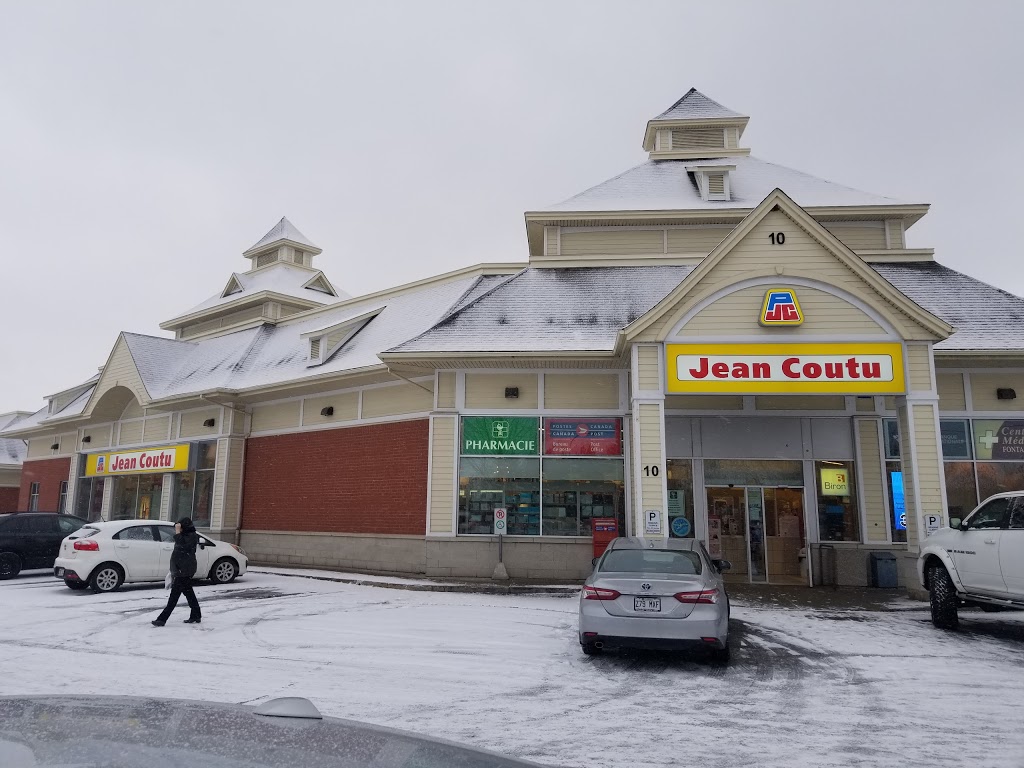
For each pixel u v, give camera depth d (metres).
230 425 21.91
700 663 8.51
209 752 1.82
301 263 34.41
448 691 7.12
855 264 13.98
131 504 25.81
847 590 15.26
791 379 13.80
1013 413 16.20
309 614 11.79
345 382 19.08
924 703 6.84
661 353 14.11
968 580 10.35
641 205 21.30
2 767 1.57
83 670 7.86
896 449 16.47
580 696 7.00
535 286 18.48
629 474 16.17
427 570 16.20
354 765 1.83
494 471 16.52
